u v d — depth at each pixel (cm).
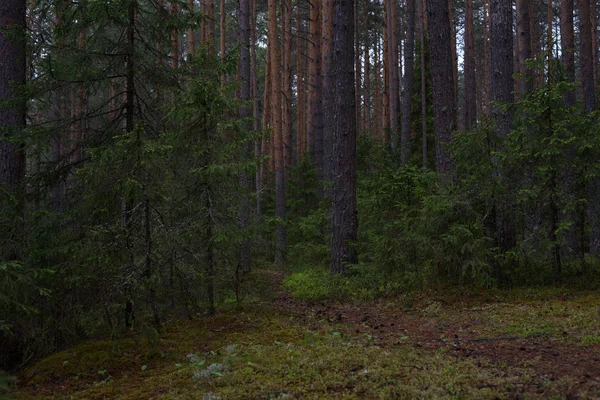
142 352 649
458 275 978
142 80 888
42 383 579
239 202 831
